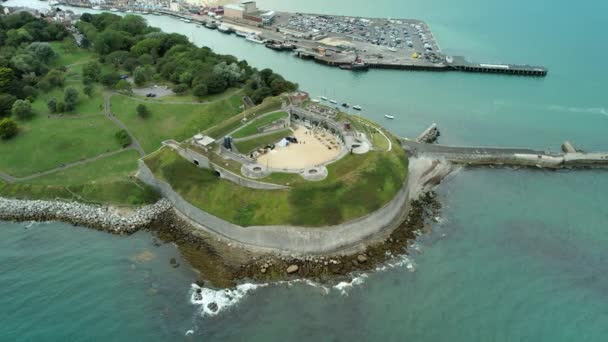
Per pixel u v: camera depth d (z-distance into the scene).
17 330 92.31
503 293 102.00
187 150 137.62
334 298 101.50
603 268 109.12
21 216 127.00
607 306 98.81
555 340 91.38
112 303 99.06
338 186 122.06
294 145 146.88
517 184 143.50
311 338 91.44
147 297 101.00
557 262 110.94
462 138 171.62
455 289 103.38
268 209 117.19
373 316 96.81
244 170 127.06
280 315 97.12
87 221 125.19
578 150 160.25
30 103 172.75
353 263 111.38
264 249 115.81
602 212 129.88
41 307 97.75
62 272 107.44
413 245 117.25
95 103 177.62
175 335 92.00
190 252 115.19
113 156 148.88
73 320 94.75
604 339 91.44
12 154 147.88
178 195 127.19
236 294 102.44
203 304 99.56
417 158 151.88
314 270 109.31
